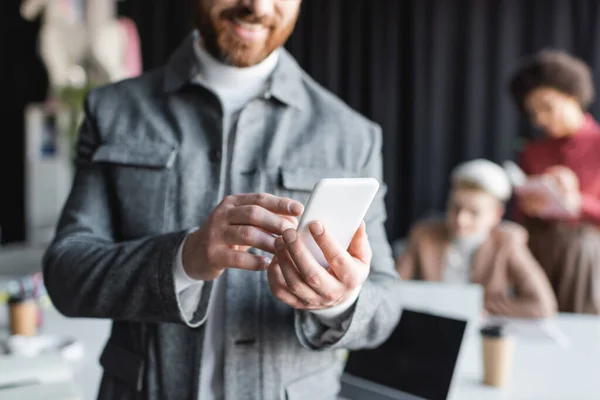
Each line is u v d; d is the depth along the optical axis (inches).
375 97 183.6
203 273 27.0
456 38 176.9
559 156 90.7
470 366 58.9
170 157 31.6
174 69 33.6
